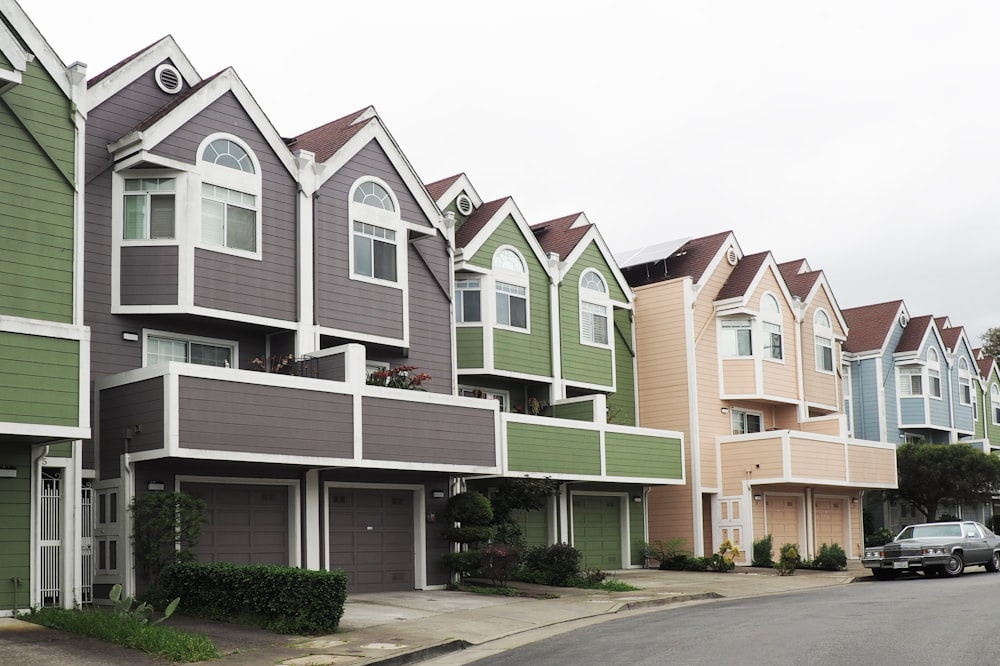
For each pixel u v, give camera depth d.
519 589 23.56
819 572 30.62
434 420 22.81
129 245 20.42
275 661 14.02
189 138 20.92
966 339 50.00
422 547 24.06
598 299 31.77
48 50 18.03
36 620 16.34
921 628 15.30
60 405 16.75
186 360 21.48
